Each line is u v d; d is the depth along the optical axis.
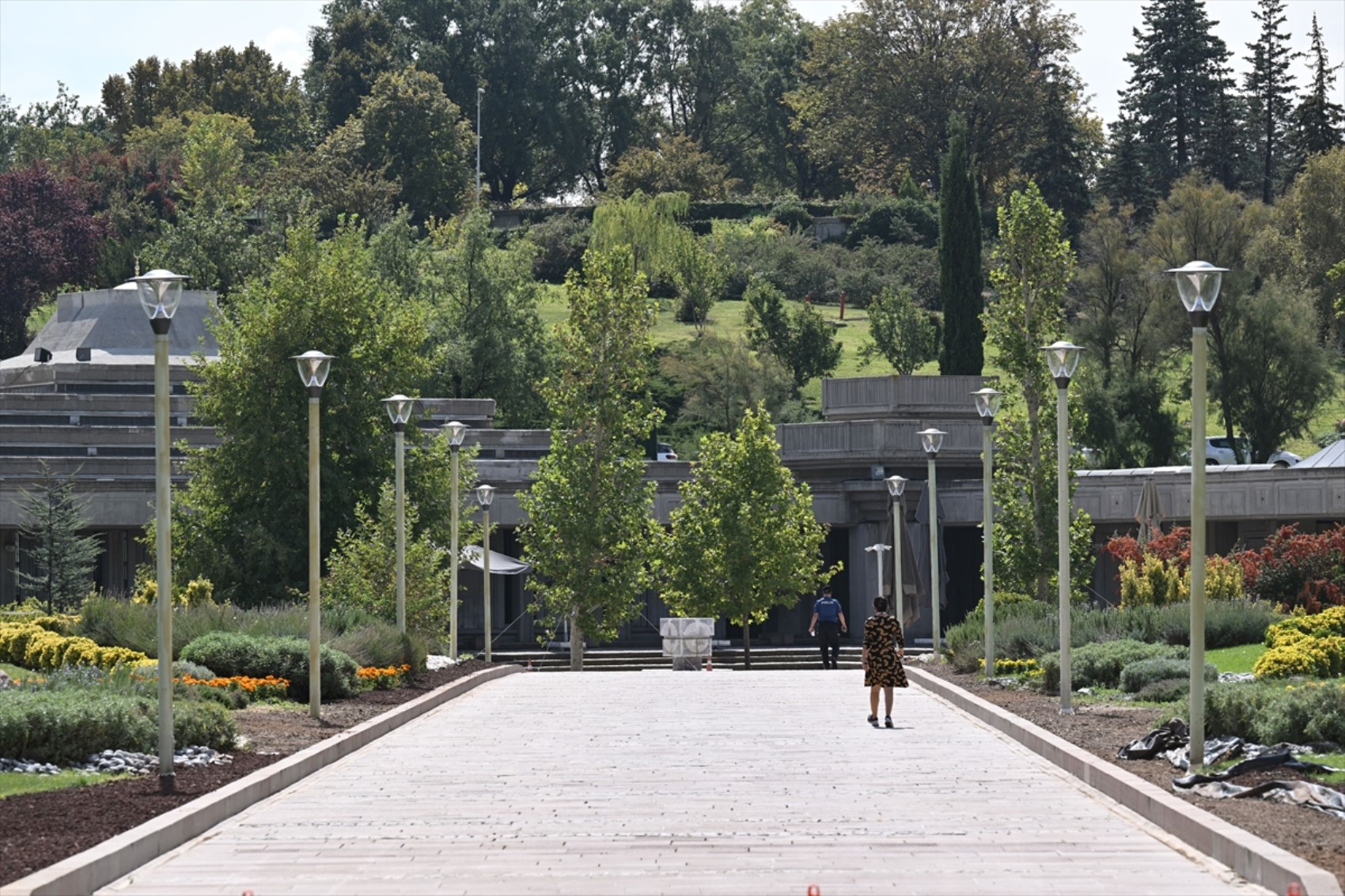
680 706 53.59
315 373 47.78
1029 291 78.00
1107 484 102.62
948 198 156.88
